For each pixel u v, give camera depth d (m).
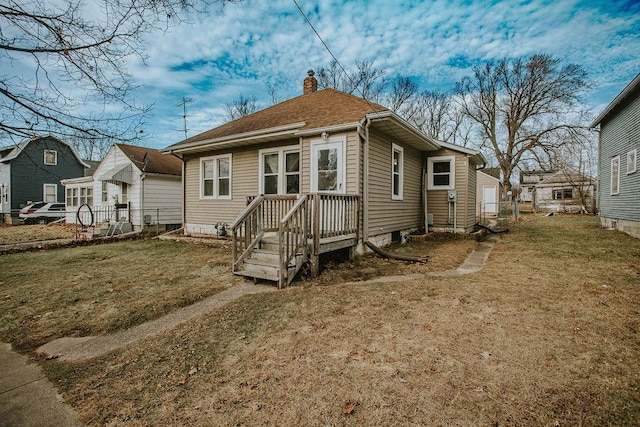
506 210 15.14
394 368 2.62
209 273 6.25
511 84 27.97
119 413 2.20
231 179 10.64
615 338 3.05
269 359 2.85
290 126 8.21
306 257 5.70
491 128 29.77
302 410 2.15
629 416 2.00
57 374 2.77
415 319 3.64
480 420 2.00
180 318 4.01
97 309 4.37
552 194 28.88
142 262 7.53
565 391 2.26
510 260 6.97
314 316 3.84
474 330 3.30
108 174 14.45
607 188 13.16
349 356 2.84
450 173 11.31
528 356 2.76
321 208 6.21
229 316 3.96
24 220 21.08
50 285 5.56
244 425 2.03
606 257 6.95
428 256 7.45
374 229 8.28
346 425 2.00
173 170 16.50
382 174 8.67
